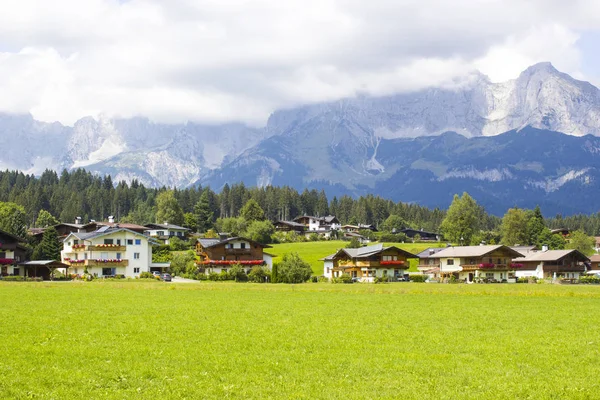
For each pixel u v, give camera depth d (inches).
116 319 1831.9
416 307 2319.1
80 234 5718.5
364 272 5383.9
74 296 2736.2
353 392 1020.5
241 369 1172.5
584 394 1013.2
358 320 1872.5
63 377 1093.8
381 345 1419.8
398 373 1151.0
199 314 1998.0
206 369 1170.6
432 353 1331.2
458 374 1146.0
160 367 1178.6
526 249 6688.0
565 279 5201.8
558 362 1247.5
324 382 1085.8
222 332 1589.6
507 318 1947.6
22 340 1421.0
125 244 5580.7
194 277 5255.9
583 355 1320.1
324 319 1892.2
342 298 2760.8
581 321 1877.5
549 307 2333.9
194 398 984.3
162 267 5733.3
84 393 1003.3
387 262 5378.9
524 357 1294.3
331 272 5767.7
